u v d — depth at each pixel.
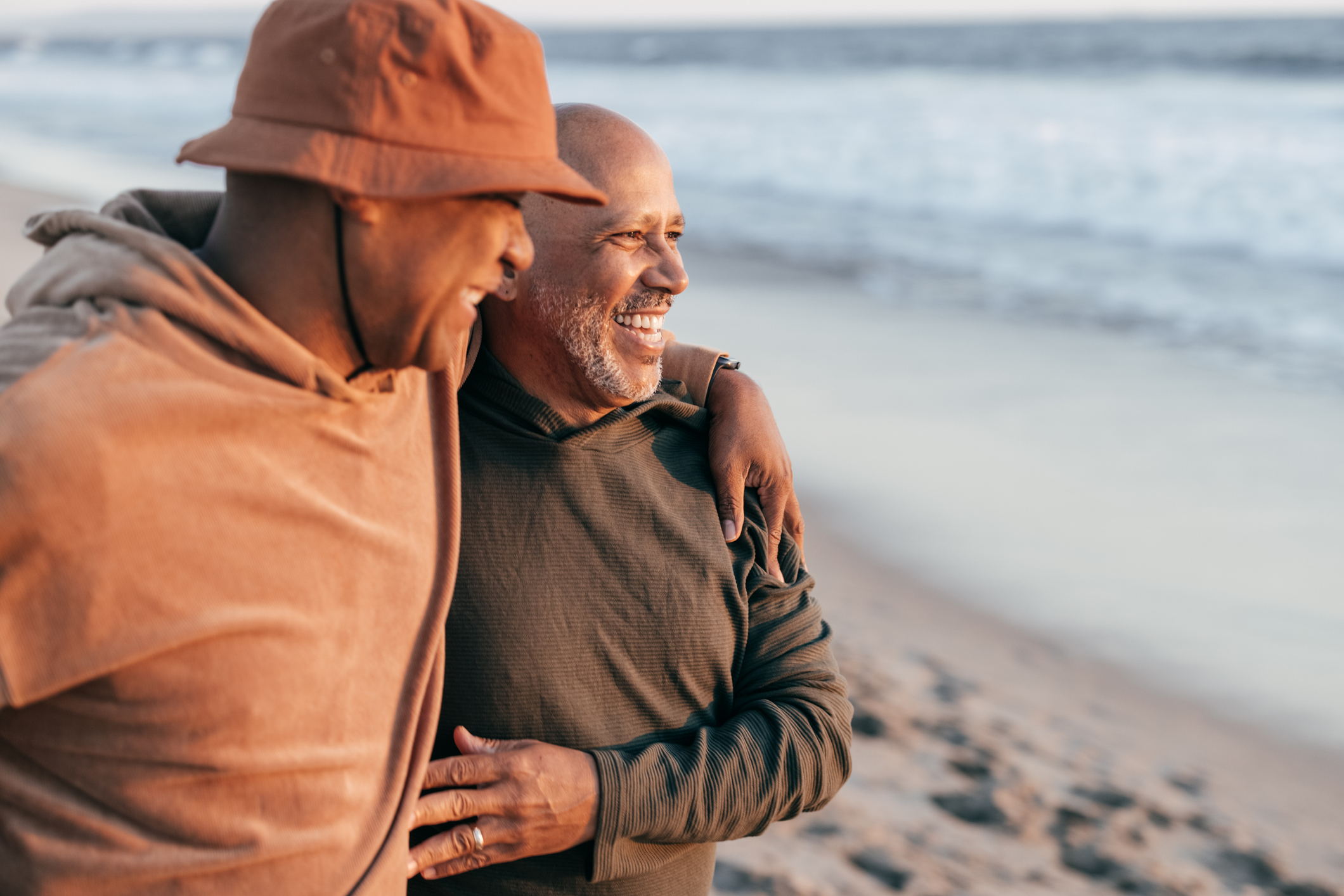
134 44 91.94
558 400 1.64
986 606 4.93
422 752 1.34
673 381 1.83
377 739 1.28
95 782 1.10
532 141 1.15
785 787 1.60
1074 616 4.84
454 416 1.43
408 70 1.07
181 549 1.06
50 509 0.98
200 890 1.13
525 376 1.64
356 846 1.25
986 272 11.98
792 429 7.03
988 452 6.71
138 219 1.18
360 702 1.25
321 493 1.18
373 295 1.12
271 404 1.11
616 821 1.49
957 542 5.54
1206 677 4.39
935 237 14.09
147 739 1.09
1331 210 13.70
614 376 1.58
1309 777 3.80
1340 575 5.21
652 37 84.56
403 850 1.31
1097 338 9.35
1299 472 6.44
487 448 1.59
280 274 1.12
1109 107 25.80
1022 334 9.45
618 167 1.54
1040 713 4.09
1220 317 10.03
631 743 1.61
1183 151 18.19
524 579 1.56
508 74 1.12
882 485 6.20
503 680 1.54
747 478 1.79
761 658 1.74
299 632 1.15
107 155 20.25
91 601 1.02
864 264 12.41
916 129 23.00
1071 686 4.30
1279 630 4.73
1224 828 3.47
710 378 1.84
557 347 1.59
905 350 8.88
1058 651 4.57
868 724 3.94
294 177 1.06
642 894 1.60
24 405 0.98
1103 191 15.79
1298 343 9.19
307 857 1.19
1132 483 6.29
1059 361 8.66
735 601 1.69
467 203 1.11
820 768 1.64
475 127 1.10
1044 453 6.71
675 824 1.52
